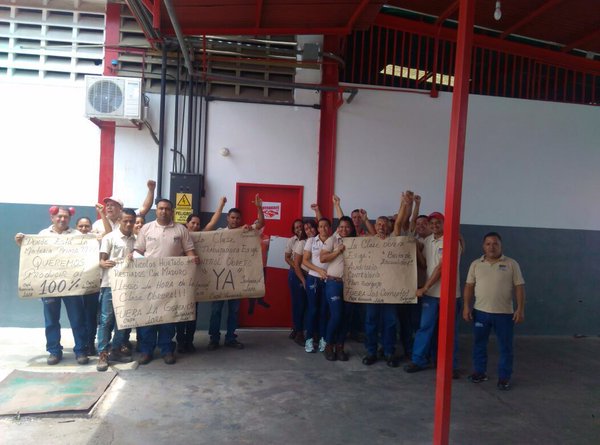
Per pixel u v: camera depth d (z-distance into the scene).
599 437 4.21
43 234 5.46
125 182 7.04
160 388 4.88
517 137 7.88
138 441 3.82
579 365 6.33
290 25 6.45
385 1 5.71
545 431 4.30
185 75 7.18
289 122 7.33
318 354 6.24
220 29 6.40
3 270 6.82
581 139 8.04
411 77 7.84
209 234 6.02
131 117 6.52
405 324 6.19
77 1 6.98
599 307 8.04
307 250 6.27
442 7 7.41
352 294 5.81
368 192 7.47
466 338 7.55
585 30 7.61
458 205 3.72
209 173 7.21
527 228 7.88
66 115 6.93
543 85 8.23
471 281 5.46
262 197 7.34
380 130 7.50
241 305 7.36
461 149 3.69
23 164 6.85
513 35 7.92
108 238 5.48
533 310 7.90
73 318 5.45
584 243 8.02
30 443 3.72
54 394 4.52
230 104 7.23
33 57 6.98
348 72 7.63
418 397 4.91
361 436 4.05
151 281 5.41
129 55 7.12
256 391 4.92
